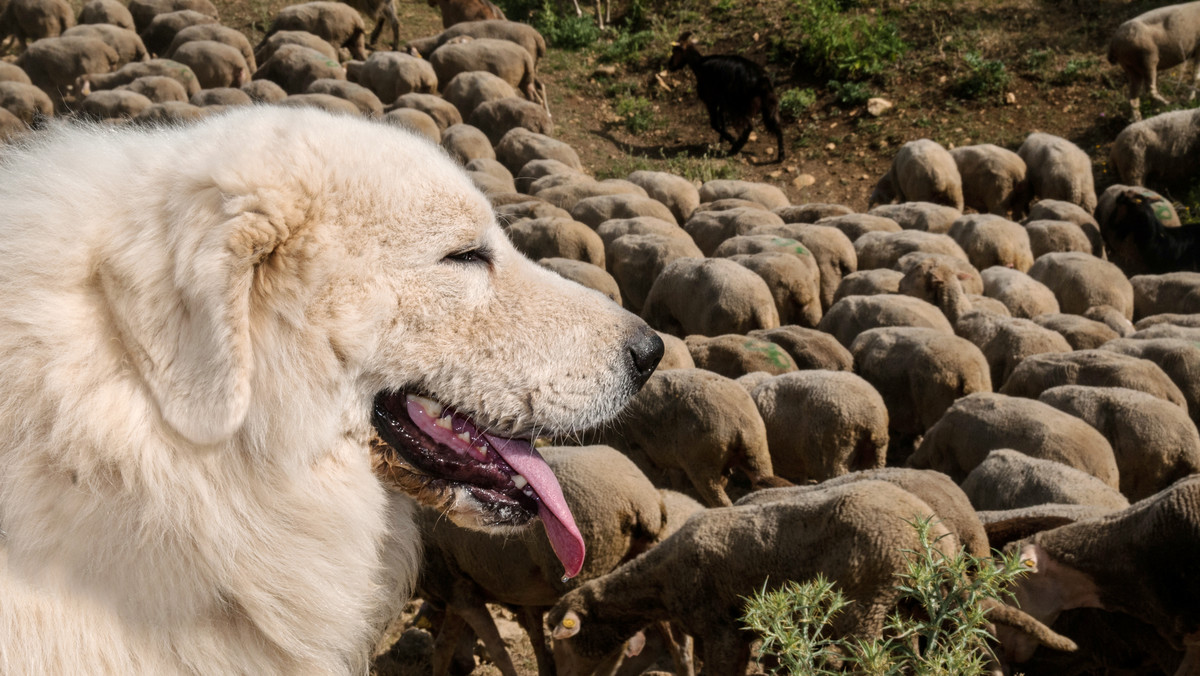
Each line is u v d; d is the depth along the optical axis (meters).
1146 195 12.48
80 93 17.73
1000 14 18.48
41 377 1.37
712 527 4.39
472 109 17.06
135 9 20.36
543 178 14.09
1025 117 16.20
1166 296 10.28
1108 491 5.30
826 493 4.23
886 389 8.03
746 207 12.45
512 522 1.96
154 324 1.40
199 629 1.49
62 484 1.38
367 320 1.62
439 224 1.71
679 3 21.03
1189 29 14.71
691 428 6.50
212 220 1.45
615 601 4.51
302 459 1.59
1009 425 6.36
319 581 1.61
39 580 1.38
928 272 9.47
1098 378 7.32
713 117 16.69
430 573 5.02
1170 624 4.15
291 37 19.12
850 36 17.94
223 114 1.80
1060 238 11.58
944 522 4.35
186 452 1.45
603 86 19.27
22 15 19.28
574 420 1.90
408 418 1.80
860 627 3.99
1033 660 4.84
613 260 11.22
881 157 16.14
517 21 21.81
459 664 5.40
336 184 1.59
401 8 23.50
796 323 9.88
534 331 1.85
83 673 1.38
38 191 1.50
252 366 1.44
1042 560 4.46
